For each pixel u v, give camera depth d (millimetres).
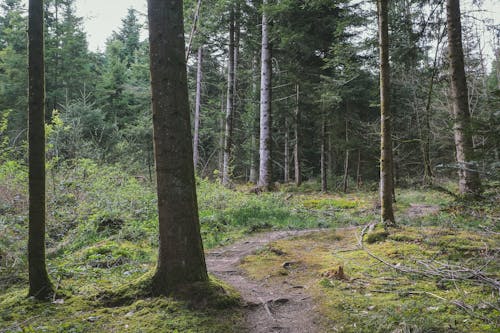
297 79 18312
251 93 23750
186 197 4477
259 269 6039
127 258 6617
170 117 4395
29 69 4348
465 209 8805
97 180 11305
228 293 4477
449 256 5688
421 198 15180
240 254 7223
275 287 5164
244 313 4219
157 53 4375
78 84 23219
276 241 7957
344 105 19312
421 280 4910
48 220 8398
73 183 10281
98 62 31203
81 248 7430
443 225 7801
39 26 4344
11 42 21328
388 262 5703
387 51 7617
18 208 8469
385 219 7801
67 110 16672
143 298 4406
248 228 9500
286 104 20938
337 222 10312
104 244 7363
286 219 10609
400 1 10758
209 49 23281
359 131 20688
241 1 17531
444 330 3424
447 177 20344
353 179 24734
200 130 25078
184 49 4516
